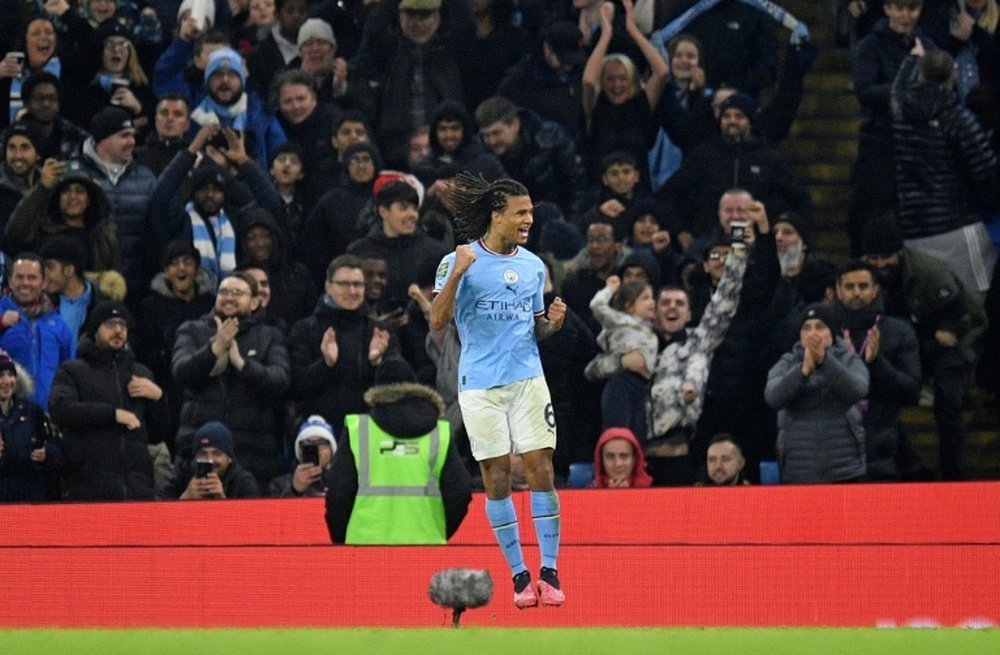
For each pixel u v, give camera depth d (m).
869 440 43.34
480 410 28.50
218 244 46.22
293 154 48.06
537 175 49.38
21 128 46.59
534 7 53.06
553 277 44.88
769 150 49.12
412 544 32.78
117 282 44.97
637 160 49.97
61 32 49.97
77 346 41.50
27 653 20.81
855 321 44.31
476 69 51.91
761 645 21.20
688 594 32.81
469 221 29.03
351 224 46.47
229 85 48.53
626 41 51.47
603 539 35.53
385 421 33.34
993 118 51.22
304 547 33.00
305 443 40.06
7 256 45.22
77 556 33.69
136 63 50.59
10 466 39.75
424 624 32.50
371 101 51.50
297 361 42.69
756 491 35.31
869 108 50.91
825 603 32.62
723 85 52.72
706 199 48.81
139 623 33.38
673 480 42.59
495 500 28.66
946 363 47.28
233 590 33.16
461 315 28.81
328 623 32.84
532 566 33.00
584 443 43.47
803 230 46.19
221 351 40.91
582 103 50.38
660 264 46.62
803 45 52.19
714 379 43.78
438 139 47.81
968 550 32.47
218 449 39.41
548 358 42.75
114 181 46.50
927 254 47.97
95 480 39.88
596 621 32.91
